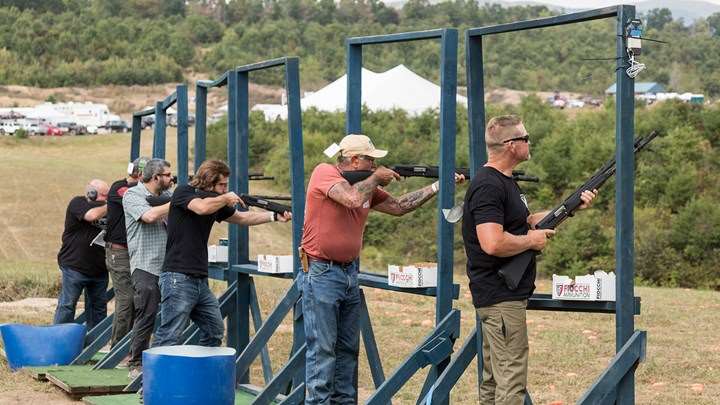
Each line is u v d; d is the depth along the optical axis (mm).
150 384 9430
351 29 167000
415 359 8344
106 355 12758
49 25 156125
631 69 6973
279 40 154875
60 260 14266
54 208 41625
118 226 12742
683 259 34250
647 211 37281
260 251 37188
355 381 8906
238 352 11805
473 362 13656
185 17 185500
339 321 8742
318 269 8508
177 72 140500
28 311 18125
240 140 11766
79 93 130250
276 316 10289
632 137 7035
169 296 10570
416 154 42125
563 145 40688
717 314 18578
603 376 6969
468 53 8258
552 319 17641
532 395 11477
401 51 122188
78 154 72375
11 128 80938
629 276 7055
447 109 8438
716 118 43156
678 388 11984
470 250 7203
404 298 20344
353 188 8258
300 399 9531
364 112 46625
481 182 7094
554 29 138250
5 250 35250
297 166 10359
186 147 13492
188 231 10578
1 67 132875
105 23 155000
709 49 137000
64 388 11305
